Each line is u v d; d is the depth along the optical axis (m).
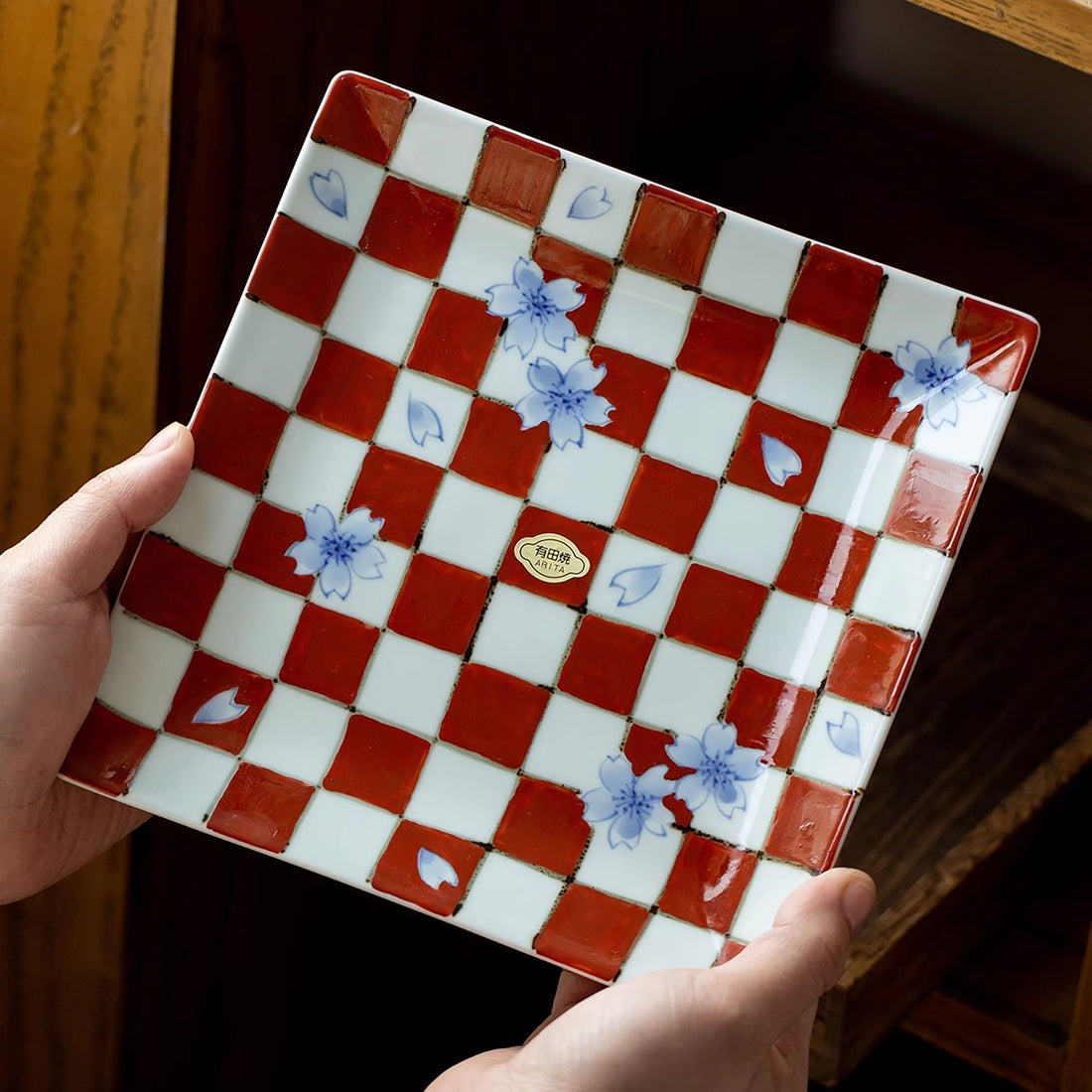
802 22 0.90
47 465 0.75
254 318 0.65
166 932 0.86
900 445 0.69
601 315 0.69
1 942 0.82
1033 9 0.58
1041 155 0.92
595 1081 0.61
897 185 1.05
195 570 0.67
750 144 1.08
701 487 0.70
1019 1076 0.97
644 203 0.67
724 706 0.69
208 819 0.65
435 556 0.69
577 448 0.69
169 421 0.75
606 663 0.69
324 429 0.68
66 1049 0.84
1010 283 1.03
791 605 0.69
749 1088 0.65
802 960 0.62
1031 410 1.03
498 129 0.66
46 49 0.68
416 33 0.80
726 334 0.69
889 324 0.68
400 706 0.69
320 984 1.01
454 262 0.69
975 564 1.07
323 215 0.66
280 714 0.68
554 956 0.66
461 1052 1.09
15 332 0.73
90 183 0.70
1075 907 1.03
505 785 0.69
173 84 0.68
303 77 0.75
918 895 0.87
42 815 0.71
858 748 0.67
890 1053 1.14
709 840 0.68
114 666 0.65
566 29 0.91
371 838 0.67
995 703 1.03
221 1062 0.95
